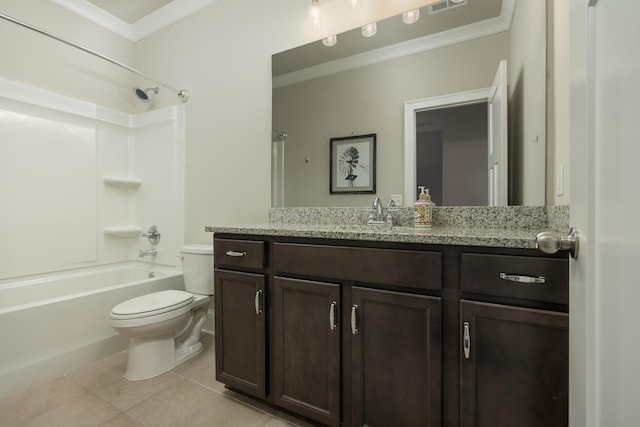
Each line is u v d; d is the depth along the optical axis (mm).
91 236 2463
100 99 2539
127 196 2732
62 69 2311
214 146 2248
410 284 1014
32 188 2131
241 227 1425
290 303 1259
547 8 1208
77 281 2324
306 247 1215
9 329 1502
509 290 877
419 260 999
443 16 1546
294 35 1914
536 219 1302
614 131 420
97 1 2375
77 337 1746
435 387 974
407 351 1022
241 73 2113
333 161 1805
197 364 1785
